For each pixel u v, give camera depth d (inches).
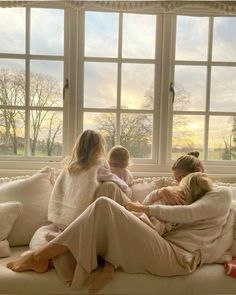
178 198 75.8
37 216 84.2
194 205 72.2
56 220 79.2
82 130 105.0
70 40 102.2
